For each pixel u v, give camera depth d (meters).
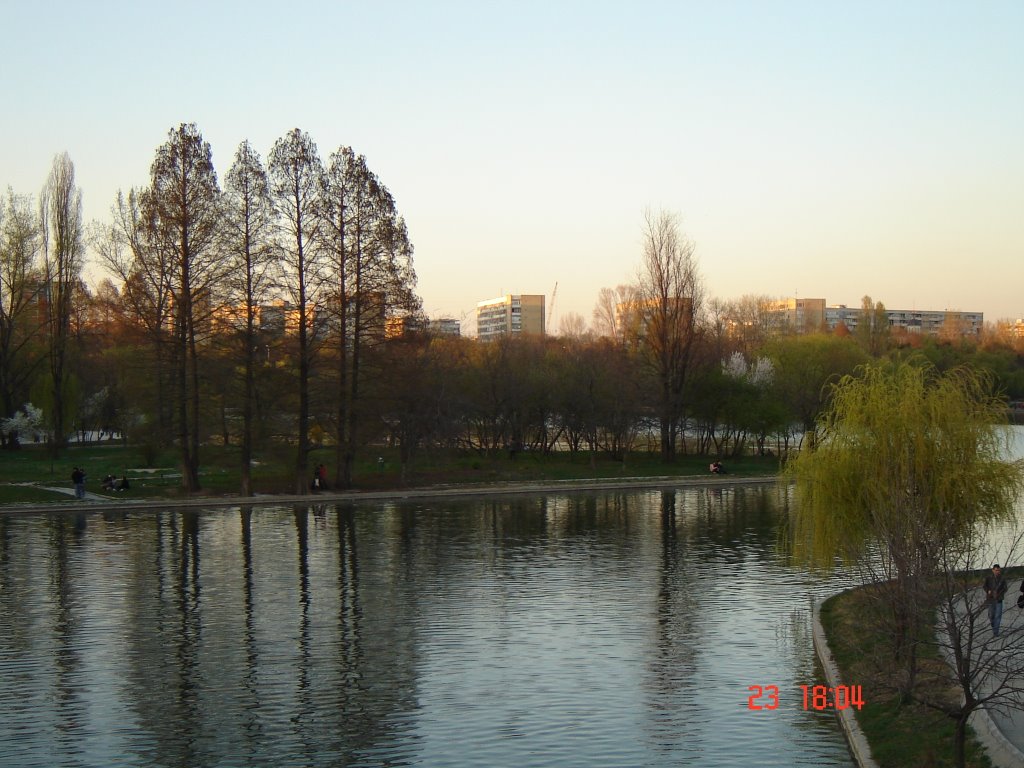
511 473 78.31
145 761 19.12
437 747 19.77
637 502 64.81
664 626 29.70
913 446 25.41
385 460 82.75
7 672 25.20
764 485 75.88
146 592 35.09
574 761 18.95
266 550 44.47
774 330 164.88
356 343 66.94
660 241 89.31
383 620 30.70
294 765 18.88
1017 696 18.34
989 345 151.25
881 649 24.05
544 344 118.56
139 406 79.25
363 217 66.62
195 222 62.03
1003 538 41.38
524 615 31.28
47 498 61.09
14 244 82.81
